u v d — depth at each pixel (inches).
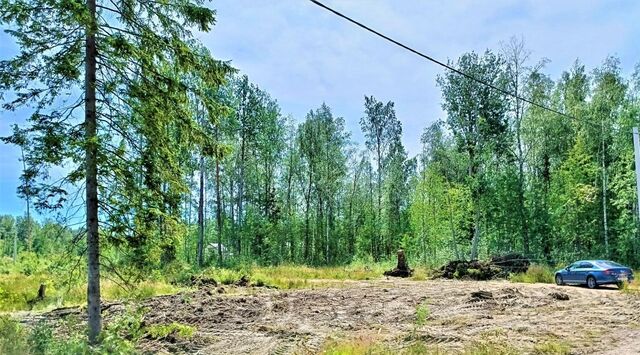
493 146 1535.4
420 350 406.6
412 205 1934.1
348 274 1341.0
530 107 1567.4
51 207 349.1
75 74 360.5
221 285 978.7
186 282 927.7
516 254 1302.9
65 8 329.1
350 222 2431.1
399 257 1391.5
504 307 667.4
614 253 1459.2
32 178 342.6
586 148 1523.1
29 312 636.1
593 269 908.6
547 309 637.9
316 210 2353.6
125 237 382.9
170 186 407.2
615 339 443.2
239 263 1508.4
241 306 699.4
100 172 368.5
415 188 2064.5
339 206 2469.2
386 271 1374.3
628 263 1416.1
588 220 1539.1
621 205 1374.3
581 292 823.7
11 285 835.4
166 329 427.5
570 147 1657.2
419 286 1008.9
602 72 1574.8
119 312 604.4
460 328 525.3
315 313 648.4
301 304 729.0
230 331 525.7
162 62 401.1
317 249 2293.3
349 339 460.1
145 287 812.0
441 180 1710.1
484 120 1497.3
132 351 359.3
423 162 2199.8
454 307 685.3
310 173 2233.0
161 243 398.9
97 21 365.7
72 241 375.9
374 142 2418.8
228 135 1630.2
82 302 713.6
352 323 575.5
